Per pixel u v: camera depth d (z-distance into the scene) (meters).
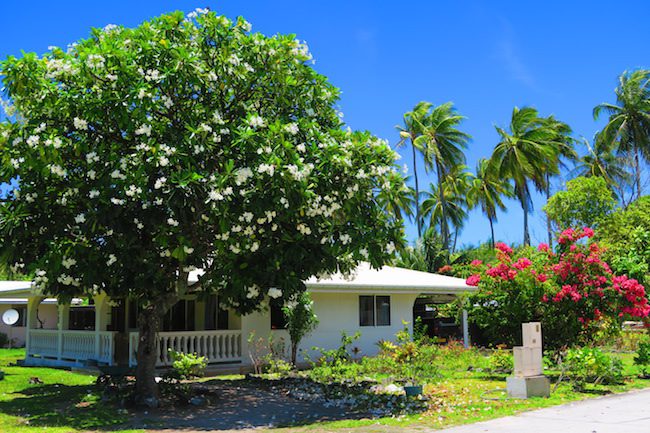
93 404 11.29
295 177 8.84
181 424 9.64
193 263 10.38
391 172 10.08
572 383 12.60
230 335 17.34
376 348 20.25
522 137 38.56
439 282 21.45
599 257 14.46
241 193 9.03
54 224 9.91
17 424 9.52
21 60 9.49
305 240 10.00
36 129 9.25
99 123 9.89
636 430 8.30
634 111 38.91
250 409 10.91
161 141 9.48
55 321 30.38
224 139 9.78
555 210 31.80
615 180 42.59
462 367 16.50
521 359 11.49
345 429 8.87
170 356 14.77
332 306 19.53
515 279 14.15
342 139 10.18
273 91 10.73
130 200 9.27
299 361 18.39
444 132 42.72
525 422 9.00
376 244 10.00
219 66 10.24
